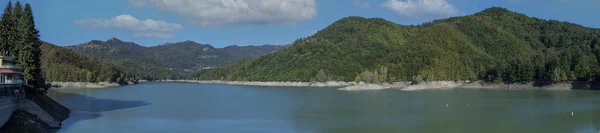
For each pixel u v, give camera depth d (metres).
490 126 71.56
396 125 73.50
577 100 115.69
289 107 105.75
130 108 104.75
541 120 77.56
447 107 100.12
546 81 179.00
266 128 72.56
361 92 172.88
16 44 101.75
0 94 65.88
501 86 192.88
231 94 169.25
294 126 74.31
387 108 99.75
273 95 159.00
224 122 79.25
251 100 132.12
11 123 61.66
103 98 143.12
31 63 103.38
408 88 196.25
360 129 70.25
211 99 138.50
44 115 71.00
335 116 86.12
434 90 181.38
